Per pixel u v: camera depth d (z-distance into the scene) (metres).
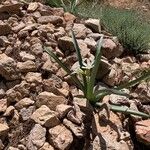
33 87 0.50
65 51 0.55
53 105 0.48
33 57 0.53
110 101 0.50
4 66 0.50
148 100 0.52
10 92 0.49
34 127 0.45
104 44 0.56
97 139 0.45
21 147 0.44
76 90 0.51
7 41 0.55
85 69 0.49
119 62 0.57
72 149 0.45
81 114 0.47
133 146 0.47
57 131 0.45
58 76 0.52
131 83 0.49
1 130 0.45
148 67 0.57
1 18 0.59
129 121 0.49
